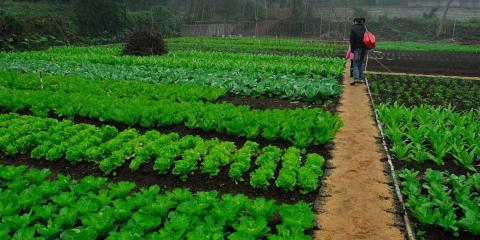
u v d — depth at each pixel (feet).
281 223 18.99
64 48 90.58
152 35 80.89
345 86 48.93
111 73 53.16
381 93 47.37
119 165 24.52
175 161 23.95
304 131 28.84
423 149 27.40
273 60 71.26
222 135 30.63
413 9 211.00
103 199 19.21
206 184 22.88
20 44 97.40
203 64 60.13
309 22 176.55
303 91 41.47
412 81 55.57
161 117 32.24
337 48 105.60
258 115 31.35
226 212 18.02
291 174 22.13
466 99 45.29
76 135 27.78
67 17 126.31
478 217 18.61
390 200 20.81
